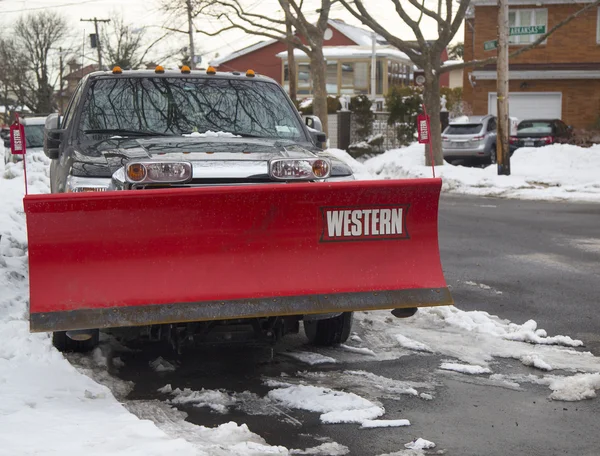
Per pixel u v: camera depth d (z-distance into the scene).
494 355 6.66
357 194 5.70
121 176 5.80
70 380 5.50
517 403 5.46
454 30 29.84
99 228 5.38
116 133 7.00
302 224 5.68
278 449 4.50
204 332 5.94
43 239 5.32
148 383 5.88
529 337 7.10
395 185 5.71
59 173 7.17
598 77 41.16
